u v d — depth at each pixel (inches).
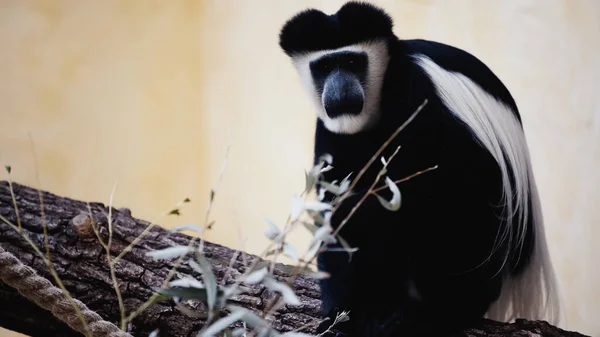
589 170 224.8
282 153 323.3
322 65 189.9
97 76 347.3
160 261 156.9
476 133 173.0
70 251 155.6
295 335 102.1
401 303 171.5
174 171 354.3
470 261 169.2
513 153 179.6
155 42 359.9
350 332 170.4
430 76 176.6
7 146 323.6
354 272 174.1
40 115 332.5
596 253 220.2
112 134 346.3
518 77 249.3
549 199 238.1
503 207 173.0
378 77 183.9
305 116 313.9
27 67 332.8
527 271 185.8
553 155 237.1
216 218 348.2
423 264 170.9
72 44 343.3
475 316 162.7
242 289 105.4
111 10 353.4
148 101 354.3
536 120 243.0
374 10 185.3
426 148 173.5
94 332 116.4
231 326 147.3
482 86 182.4
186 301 151.9
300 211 108.3
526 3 248.8
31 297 117.0
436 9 277.0
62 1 343.6
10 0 334.3
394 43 184.9
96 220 158.9
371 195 175.5
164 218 349.7
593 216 222.7
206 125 358.0
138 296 153.2
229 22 352.5
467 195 171.2
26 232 157.6
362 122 183.2
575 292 228.1
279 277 163.9
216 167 351.9
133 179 346.3
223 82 352.5
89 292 153.0
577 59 231.6
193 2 364.8
